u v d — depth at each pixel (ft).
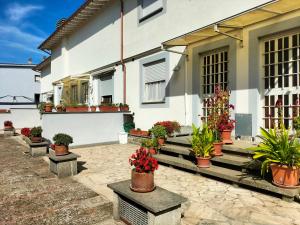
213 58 27.17
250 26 23.09
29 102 98.32
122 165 24.49
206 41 27.35
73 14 49.96
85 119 36.88
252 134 23.03
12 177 20.83
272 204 14.20
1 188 18.01
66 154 21.65
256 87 22.70
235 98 24.57
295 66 20.38
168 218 10.94
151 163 12.21
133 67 39.42
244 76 23.73
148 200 11.09
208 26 22.49
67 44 63.31
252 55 22.98
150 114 35.91
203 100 28.35
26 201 15.51
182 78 30.55
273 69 21.89
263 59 22.49
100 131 38.04
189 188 17.12
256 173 17.75
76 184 18.70
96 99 49.83
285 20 20.49
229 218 12.72
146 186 12.03
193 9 29.01
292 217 12.66
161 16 33.71
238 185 17.15
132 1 39.29
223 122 21.44
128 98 40.68
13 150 35.14
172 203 10.78
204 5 27.66
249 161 18.11
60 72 65.92
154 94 35.73
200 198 15.31
